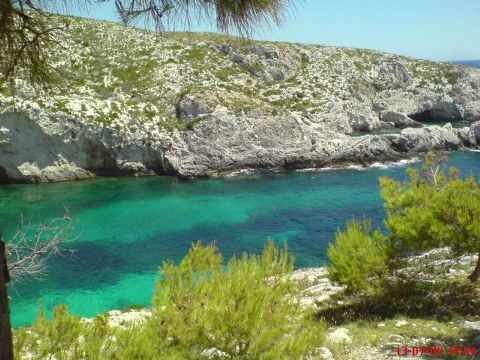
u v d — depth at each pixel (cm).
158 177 5122
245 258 798
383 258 1266
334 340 991
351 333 1079
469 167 5000
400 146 5769
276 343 674
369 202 3947
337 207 3822
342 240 1340
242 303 675
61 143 4859
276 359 640
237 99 6041
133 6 326
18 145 4694
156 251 2894
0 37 359
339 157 5397
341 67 8744
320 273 2152
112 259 2742
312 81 7931
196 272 787
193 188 4575
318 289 1694
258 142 5422
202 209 3831
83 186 4678
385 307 1280
